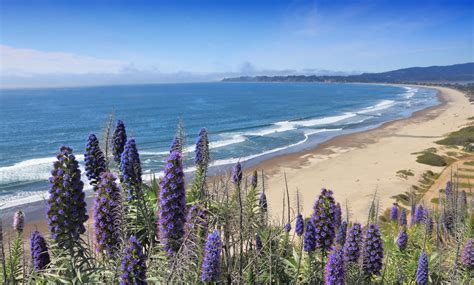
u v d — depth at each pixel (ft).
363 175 172.55
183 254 20.20
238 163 32.48
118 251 19.40
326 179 166.20
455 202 57.52
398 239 39.27
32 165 195.11
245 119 395.75
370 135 286.25
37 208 128.98
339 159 206.90
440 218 52.60
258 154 218.59
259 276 27.22
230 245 26.45
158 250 24.62
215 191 30.22
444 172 175.11
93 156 30.32
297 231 32.78
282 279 29.30
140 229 25.36
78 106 535.60
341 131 308.40
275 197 127.24
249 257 27.91
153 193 30.53
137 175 27.25
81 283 20.53
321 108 522.88
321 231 27.50
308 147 241.14
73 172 22.20
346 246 29.60
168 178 22.70
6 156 217.77
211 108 512.63
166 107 521.65
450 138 249.96
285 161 202.18
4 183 162.20
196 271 21.34
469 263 33.27
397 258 38.17
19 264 25.94
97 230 22.15
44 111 461.37
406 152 221.05
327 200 27.73
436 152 216.33
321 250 27.96
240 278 23.36
